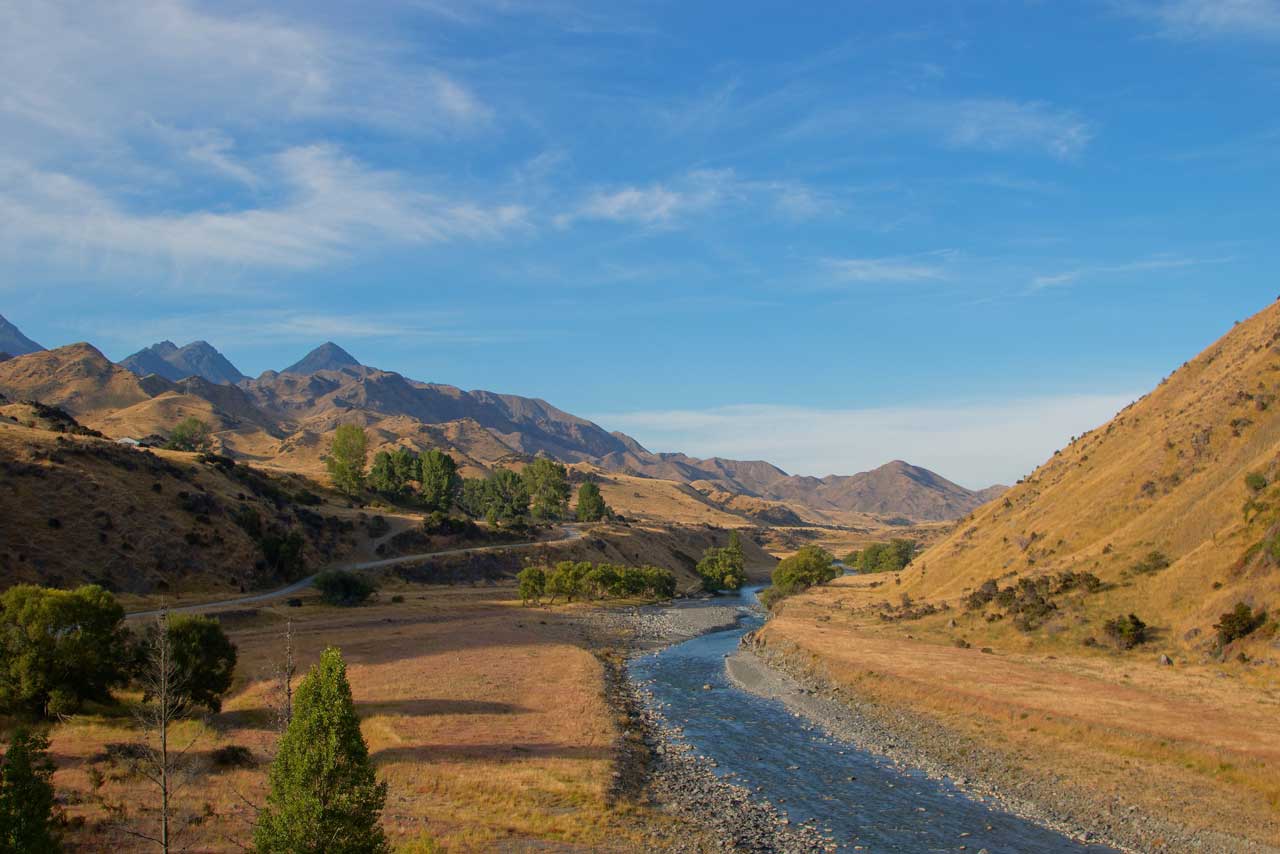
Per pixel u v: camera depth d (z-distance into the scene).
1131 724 46.00
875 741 50.75
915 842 33.78
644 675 75.50
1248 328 106.69
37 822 20.05
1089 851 32.94
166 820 22.75
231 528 118.38
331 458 197.00
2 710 43.56
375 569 135.25
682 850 31.34
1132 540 79.81
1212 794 37.22
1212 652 58.66
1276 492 67.31
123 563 94.88
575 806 35.12
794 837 34.09
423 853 25.61
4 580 80.25
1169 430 94.06
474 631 90.75
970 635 79.38
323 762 20.39
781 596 149.75
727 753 47.94
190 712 45.94
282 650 71.44
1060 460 125.81
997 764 44.78
